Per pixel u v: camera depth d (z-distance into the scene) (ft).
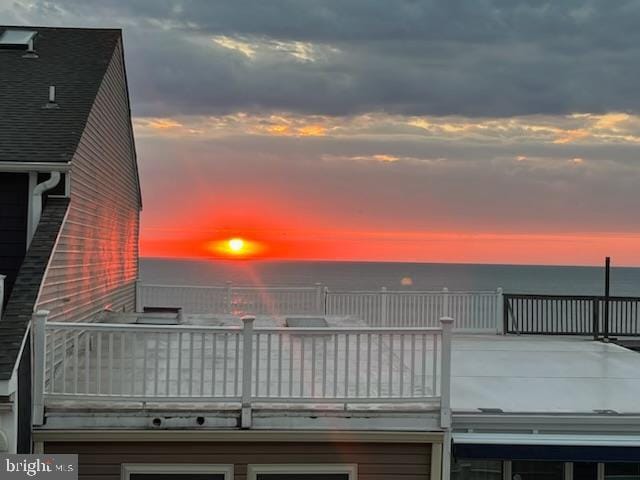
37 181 24.13
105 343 29.89
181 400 19.38
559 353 33.58
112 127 36.47
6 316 19.11
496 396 23.72
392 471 20.29
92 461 19.56
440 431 20.10
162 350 28.53
